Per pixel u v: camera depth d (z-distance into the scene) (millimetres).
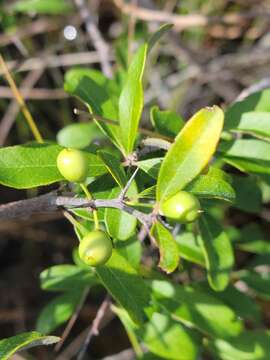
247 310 342
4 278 567
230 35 583
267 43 578
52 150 247
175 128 283
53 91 539
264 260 422
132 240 299
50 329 347
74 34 557
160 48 565
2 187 552
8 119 537
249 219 506
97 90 300
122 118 253
